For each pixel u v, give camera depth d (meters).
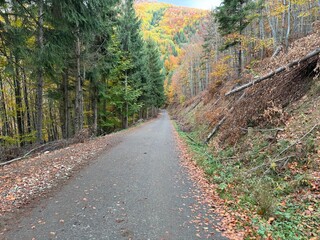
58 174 7.09
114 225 4.34
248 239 4.01
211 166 8.71
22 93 19.38
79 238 3.88
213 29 42.75
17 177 6.73
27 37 9.77
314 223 4.36
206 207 5.30
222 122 13.88
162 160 9.70
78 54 14.55
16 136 16.47
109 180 6.85
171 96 92.81
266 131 8.77
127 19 25.59
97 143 13.11
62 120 22.92
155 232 4.15
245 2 17.48
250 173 7.09
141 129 23.62
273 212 4.84
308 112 7.55
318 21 9.69
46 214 4.68
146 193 5.98
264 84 10.62
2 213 4.62
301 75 9.09
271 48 19.95
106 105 26.14
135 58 27.05
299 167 6.16
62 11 9.06
